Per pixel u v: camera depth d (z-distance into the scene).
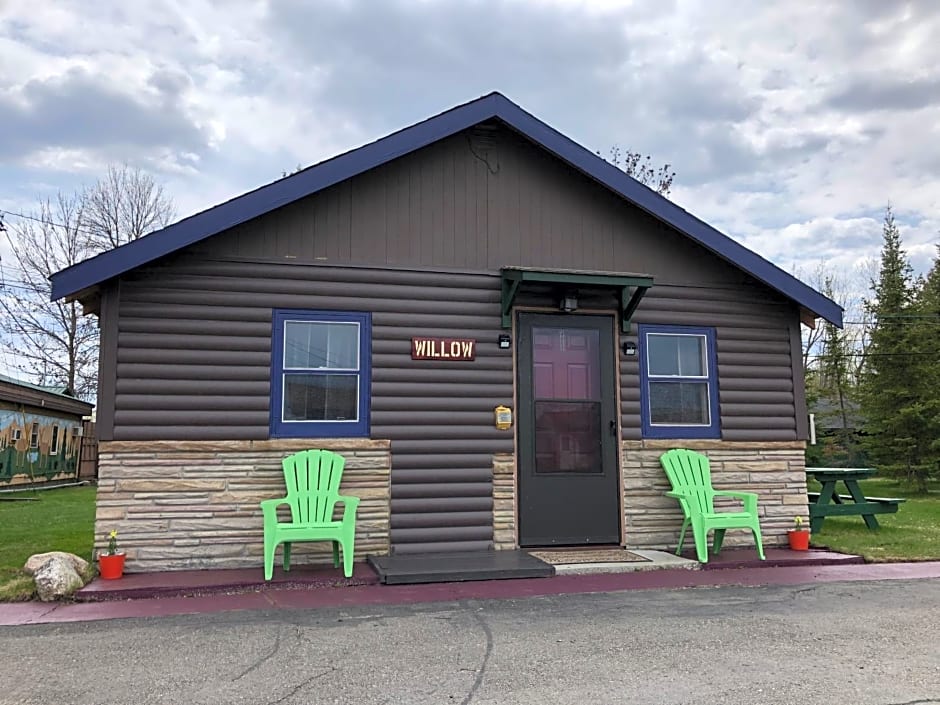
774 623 4.99
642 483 7.76
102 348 6.55
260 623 4.98
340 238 7.22
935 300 22.12
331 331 7.16
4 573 6.26
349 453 7.02
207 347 6.76
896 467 19.52
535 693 3.61
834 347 25.36
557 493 7.53
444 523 7.17
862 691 3.64
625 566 6.78
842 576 6.71
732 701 3.50
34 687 3.71
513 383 7.52
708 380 8.11
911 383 20.00
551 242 7.82
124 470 6.49
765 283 8.15
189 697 3.57
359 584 6.18
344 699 3.53
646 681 3.78
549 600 5.69
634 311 7.86
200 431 6.66
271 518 6.20
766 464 8.12
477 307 7.53
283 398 6.93
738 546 7.89
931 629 4.85
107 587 5.80
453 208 7.58
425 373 7.30
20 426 15.60
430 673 3.91
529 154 7.88
